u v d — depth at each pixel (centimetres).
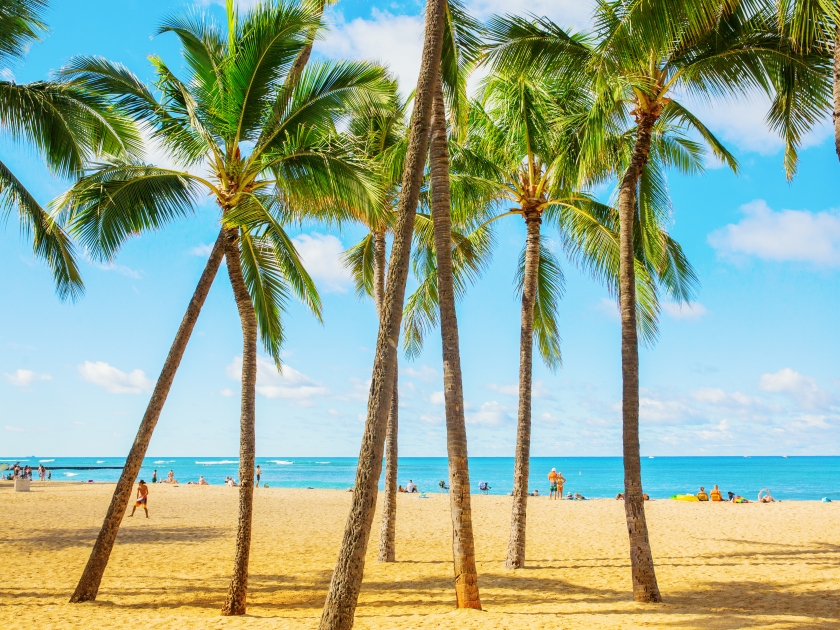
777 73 970
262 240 1252
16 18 1125
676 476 10525
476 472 12581
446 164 957
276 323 1307
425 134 749
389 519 1509
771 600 1016
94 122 1249
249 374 1051
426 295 1675
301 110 1084
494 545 1772
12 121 1167
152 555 1584
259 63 1030
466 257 1625
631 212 1101
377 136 1518
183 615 957
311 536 1956
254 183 1116
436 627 830
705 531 1962
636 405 1040
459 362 941
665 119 1279
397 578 1300
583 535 1936
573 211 1541
